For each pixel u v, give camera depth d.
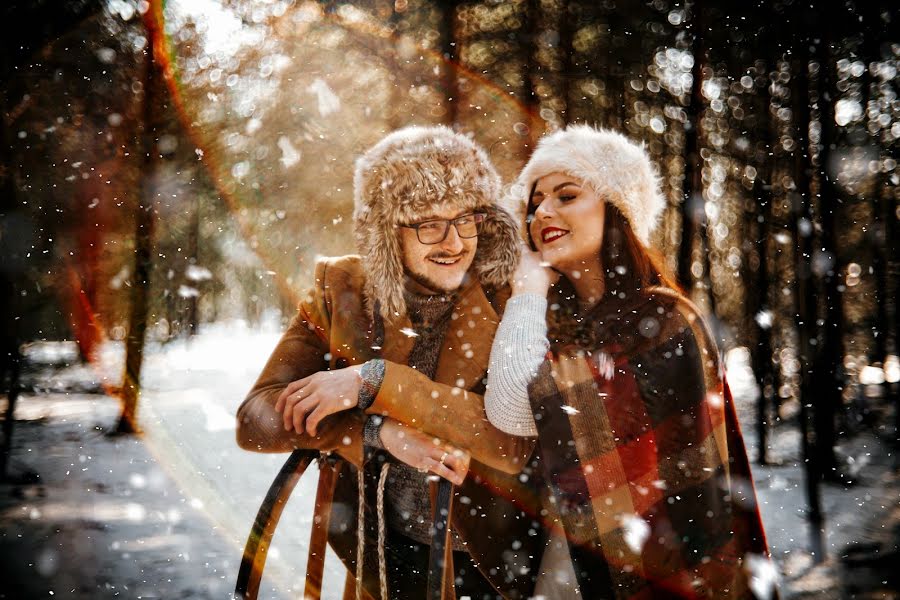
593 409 1.88
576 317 2.03
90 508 4.21
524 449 1.92
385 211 1.86
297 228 7.06
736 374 13.52
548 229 1.98
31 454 5.73
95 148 6.82
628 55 6.75
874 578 3.40
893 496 4.88
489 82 6.60
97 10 6.36
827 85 5.07
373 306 1.93
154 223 7.13
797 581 3.39
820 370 5.39
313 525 1.93
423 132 1.94
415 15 6.46
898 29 5.17
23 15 6.20
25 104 6.41
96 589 3.00
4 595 2.90
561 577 1.95
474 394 1.88
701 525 1.94
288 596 3.00
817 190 5.48
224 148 6.65
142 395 9.09
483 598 2.07
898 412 7.32
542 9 6.70
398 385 1.76
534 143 6.20
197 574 3.22
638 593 1.86
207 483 4.89
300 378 1.98
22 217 6.66
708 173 8.40
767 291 7.34
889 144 6.79
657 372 1.95
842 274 7.86
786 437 7.29
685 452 1.94
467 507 1.94
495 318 1.95
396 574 1.96
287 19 6.43
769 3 5.15
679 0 6.20
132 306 6.95
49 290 7.69
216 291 14.68
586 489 1.86
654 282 2.11
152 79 6.55
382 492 1.79
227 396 9.28
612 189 1.96
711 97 7.00
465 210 1.89
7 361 6.90
